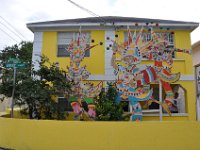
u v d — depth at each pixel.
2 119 10.02
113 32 13.84
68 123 8.57
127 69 11.19
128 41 11.38
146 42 11.34
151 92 11.04
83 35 12.87
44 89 10.84
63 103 13.27
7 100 22.89
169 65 11.27
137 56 11.21
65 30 14.03
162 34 11.52
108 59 13.49
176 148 8.20
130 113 11.05
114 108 11.06
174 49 11.45
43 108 11.29
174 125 8.33
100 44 13.12
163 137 8.22
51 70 11.30
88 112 10.99
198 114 12.95
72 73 11.54
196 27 13.73
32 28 13.92
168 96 11.08
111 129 8.27
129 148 8.14
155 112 12.88
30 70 11.39
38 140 8.80
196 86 12.42
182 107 14.30
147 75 11.10
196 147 8.32
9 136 9.49
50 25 13.73
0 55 22.80
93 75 13.32
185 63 13.44
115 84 11.70
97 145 8.25
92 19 14.30
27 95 10.43
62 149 8.46
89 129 8.38
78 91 11.31
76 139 8.41
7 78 10.85
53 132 8.66
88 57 13.55
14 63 10.50
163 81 11.09
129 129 8.24
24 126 9.17
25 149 8.96
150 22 13.68
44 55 12.59
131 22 13.57
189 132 8.38
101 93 11.61
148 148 8.14
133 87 11.05
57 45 14.05
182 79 13.23
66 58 13.67
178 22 13.73
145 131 8.23
